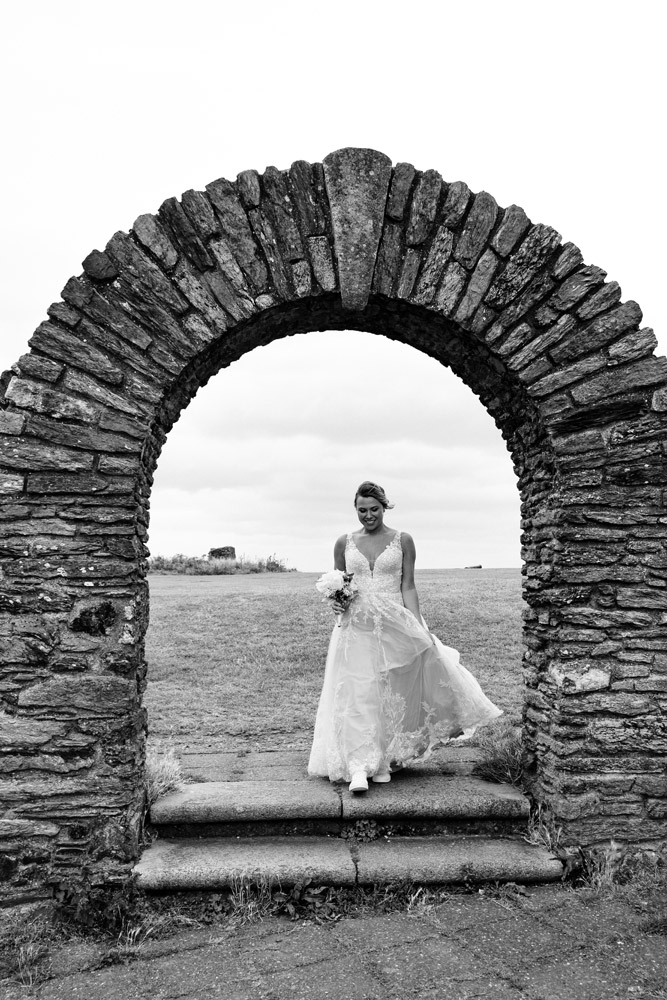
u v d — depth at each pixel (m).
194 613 12.30
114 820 4.16
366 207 4.67
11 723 4.18
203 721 7.60
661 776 4.45
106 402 4.38
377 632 5.23
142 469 4.61
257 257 4.61
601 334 4.64
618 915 3.88
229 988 3.32
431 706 5.35
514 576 18.11
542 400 4.65
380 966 3.46
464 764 5.64
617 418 4.62
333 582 5.21
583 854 4.37
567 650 4.50
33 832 4.13
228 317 4.57
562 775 4.45
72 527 4.30
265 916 3.97
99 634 4.26
